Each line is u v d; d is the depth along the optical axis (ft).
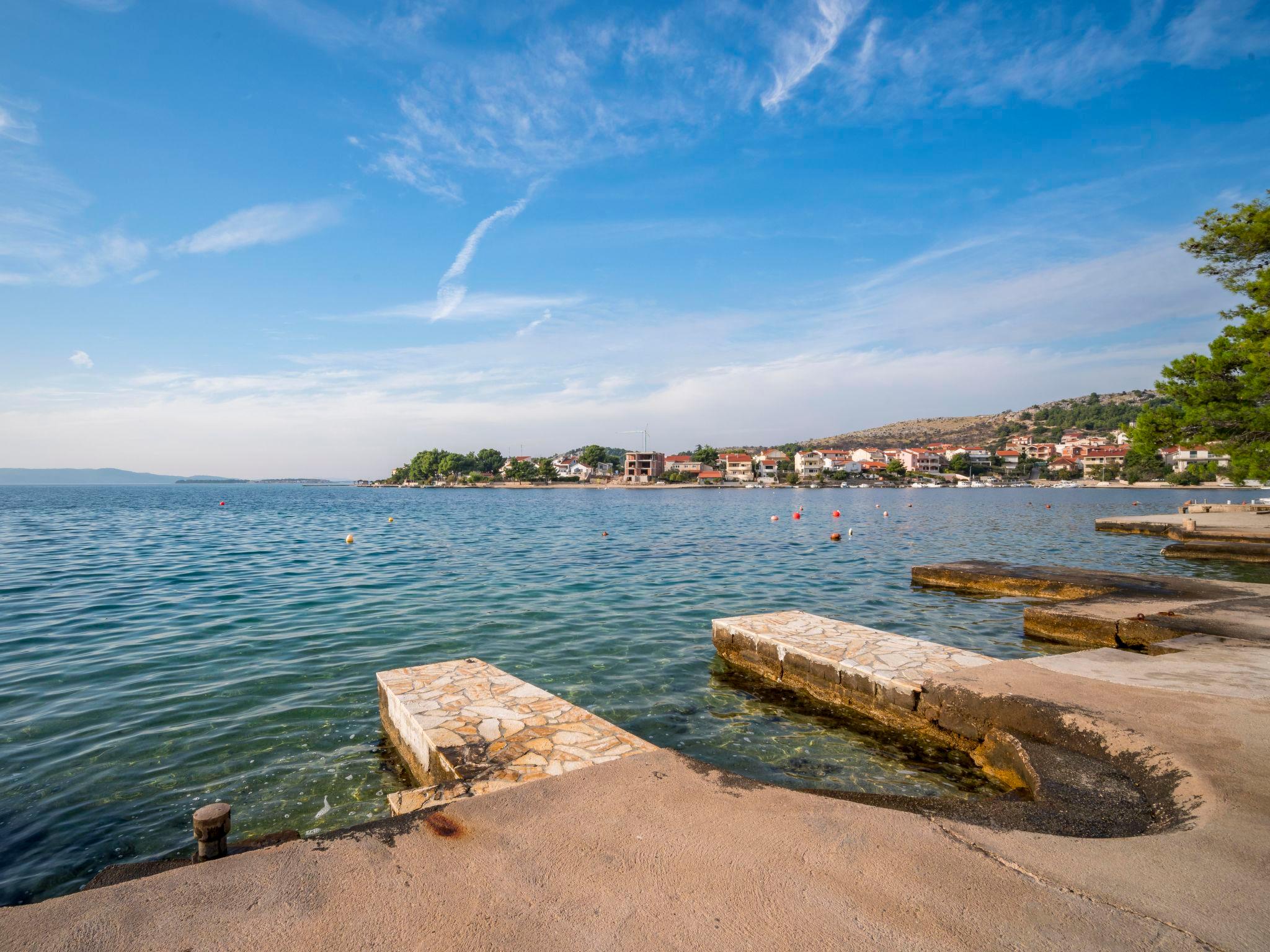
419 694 28.53
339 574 74.59
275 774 25.41
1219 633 37.91
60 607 54.65
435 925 11.87
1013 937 11.43
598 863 14.06
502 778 19.71
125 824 21.75
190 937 11.58
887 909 12.34
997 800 17.90
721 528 152.46
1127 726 22.47
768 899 12.68
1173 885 13.10
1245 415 80.12
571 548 105.91
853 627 41.75
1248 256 82.89
